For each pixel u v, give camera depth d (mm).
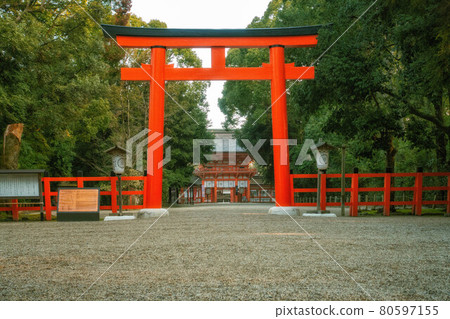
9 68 11742
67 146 21625
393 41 10562
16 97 11531
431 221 8922
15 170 10258
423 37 9281
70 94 13727
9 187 10305
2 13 12969
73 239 6355
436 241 5754
